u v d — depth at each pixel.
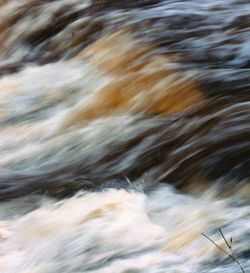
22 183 6.42
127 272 4.85
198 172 6.15
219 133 6.55
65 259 5.04
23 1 10.91
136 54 8.59
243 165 6.05
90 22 9.82
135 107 7.59
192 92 7.51
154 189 6.05
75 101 8.03
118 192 5.93
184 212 5.57
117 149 6.88
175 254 5.00
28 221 5.59
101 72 8.52
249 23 9.33
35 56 9.95
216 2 10.13
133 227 5.32
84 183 6.29
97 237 5.22
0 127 7.78
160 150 6.63
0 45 10.58
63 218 5.52
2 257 5.08
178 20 9.50
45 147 7.20
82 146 7.10
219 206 5.65
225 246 5.00
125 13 9.88
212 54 8.49
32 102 8.27
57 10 10.38
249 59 8.34
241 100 7.21
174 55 8.45
